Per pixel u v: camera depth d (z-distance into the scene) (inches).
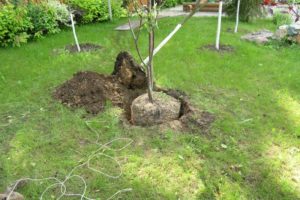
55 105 173.0
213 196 117.8
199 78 206.7
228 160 133.9
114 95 176.9
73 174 126.6
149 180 123.8
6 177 125.3
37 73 216.8
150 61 149.5
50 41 289.1
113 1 387.2
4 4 278.2
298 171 129.4
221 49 264.4
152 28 143.1
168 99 163.6
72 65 229.6
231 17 389.4
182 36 300.7
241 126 156.2
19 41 276.4
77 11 352.2
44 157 135.9
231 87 196.7
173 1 511.8
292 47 274.8
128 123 157.6
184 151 138.0
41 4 318.3
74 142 145.3
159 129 151.5
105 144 143.8
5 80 205.5
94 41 287.1
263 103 177.9
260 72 220.5
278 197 117.6
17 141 145.4
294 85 201.0
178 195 117.8
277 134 151.0
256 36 301.7
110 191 119.0
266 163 132.9
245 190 120.3
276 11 395.2
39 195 117.5
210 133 150.0
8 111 169.8
